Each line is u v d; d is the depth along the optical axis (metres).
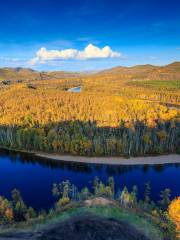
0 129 164.75
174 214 51.69
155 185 98.94
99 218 46.81
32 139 147.62
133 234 42.84
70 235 41.62
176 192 92.44
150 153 134.88
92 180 105.25
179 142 139.00
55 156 135.62
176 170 115.94
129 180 104.62
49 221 46.41
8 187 97.94
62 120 171.00
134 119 164.38
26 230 43.88
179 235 44.97
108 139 136.25
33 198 87.31
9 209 63.62
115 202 54.66
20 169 119.44
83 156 133.62
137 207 57.41
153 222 47.91
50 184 100.69
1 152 145.00
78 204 52.34
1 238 41.16
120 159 129.38
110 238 41.03
